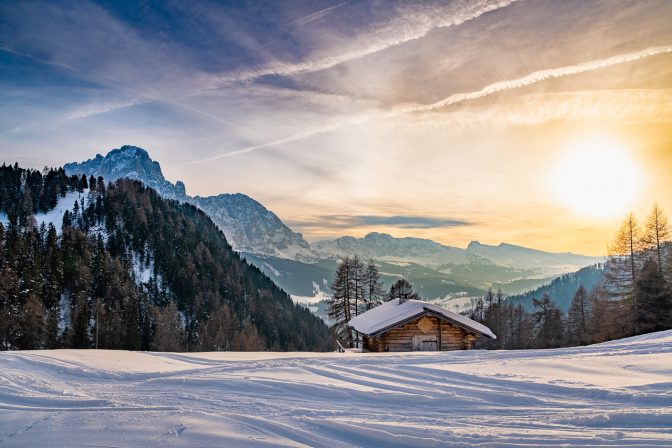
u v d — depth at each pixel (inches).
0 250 3681.1
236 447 245.3
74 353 576.4
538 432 267.0
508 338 2559.1
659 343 606.9
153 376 446.9
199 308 4397.1
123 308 3735.2
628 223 1628.9
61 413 307.0
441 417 307.6
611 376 404.8
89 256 4242.1
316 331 5324.8
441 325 962.7
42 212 5861.2
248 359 603.5
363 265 1877.5
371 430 273.6
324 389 386.3
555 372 434.0
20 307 2950.3
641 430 267.4
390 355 598.5
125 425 277.3
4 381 396.5
